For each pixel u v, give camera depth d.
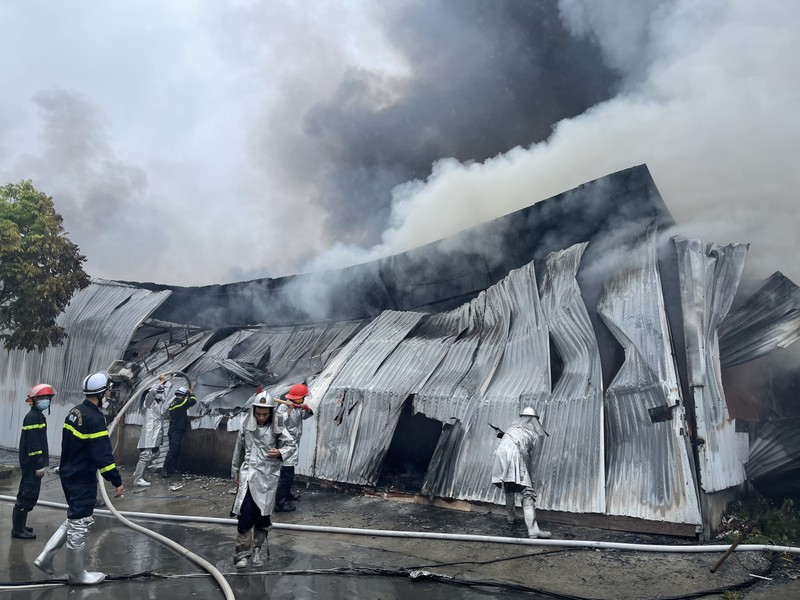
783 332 7.03
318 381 9.44
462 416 7.62
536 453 6.74
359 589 4.68
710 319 6.64
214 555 5.66
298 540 6.20
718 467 6.13
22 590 4.60
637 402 6.28
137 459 11.39
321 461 8.62
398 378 8.54
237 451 5.40
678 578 4.83
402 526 6.67
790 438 7.11
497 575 5.02
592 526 6.16
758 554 5.25
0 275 11.31
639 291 6.83
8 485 9.62
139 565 5.30
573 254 7.75
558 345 7.36
